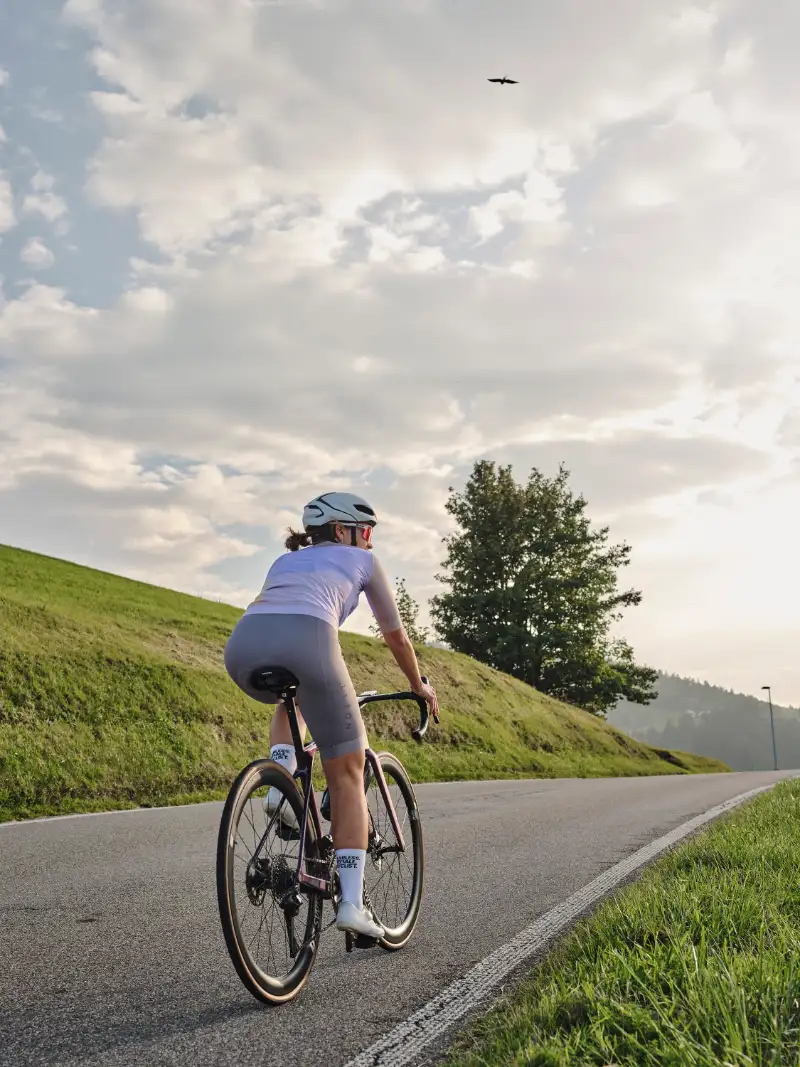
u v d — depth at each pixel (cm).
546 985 329
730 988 280
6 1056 282
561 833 853
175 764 1505
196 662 2175
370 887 404
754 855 583
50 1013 322
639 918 394
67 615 2133
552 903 528
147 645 2156
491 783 1716
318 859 369
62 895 525
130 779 1359
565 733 3497
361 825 367
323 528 400
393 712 2636
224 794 1264
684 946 335
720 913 397
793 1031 256
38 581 2625
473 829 880
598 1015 276
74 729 1459
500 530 6172
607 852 733
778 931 367
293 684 361
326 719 361
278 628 355
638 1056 248
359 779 370
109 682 1712
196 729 1703
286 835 356
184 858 661
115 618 2395
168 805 1137
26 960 388
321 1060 284
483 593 5841
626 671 5747
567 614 5747
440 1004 340
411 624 6175
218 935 433
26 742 1324
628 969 307
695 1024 259
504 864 669
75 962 386
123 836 782
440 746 2623
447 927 467
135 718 1617
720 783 1769
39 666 1623
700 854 608
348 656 2966
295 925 357
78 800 1151
